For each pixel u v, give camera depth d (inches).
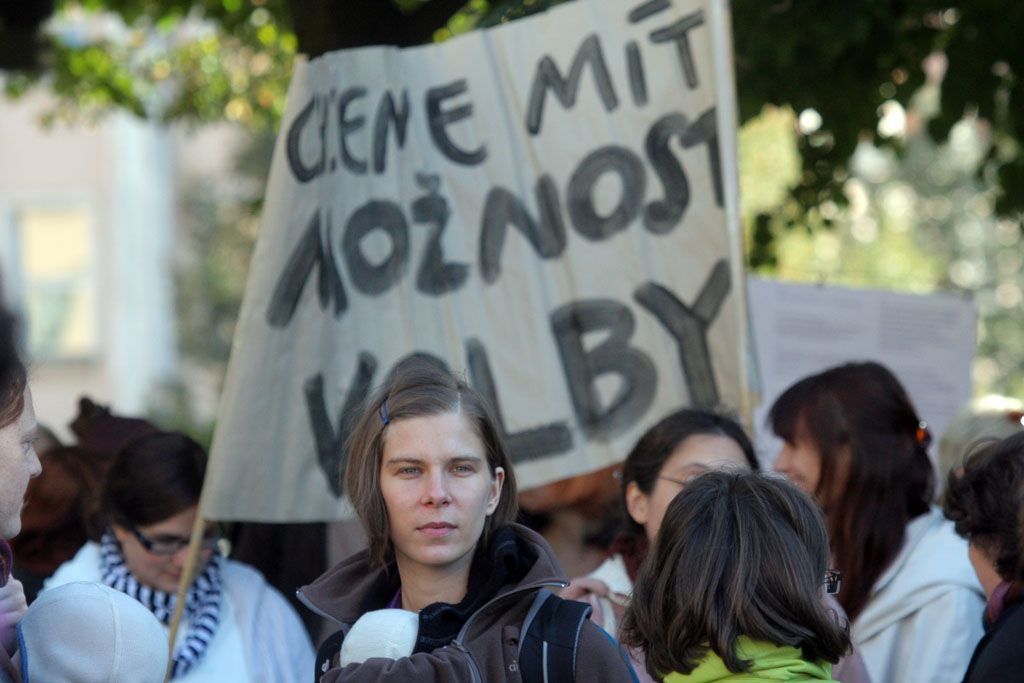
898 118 798.5
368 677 267.4
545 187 439.5
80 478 451.5
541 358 431.8
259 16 910.4
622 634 296.0
